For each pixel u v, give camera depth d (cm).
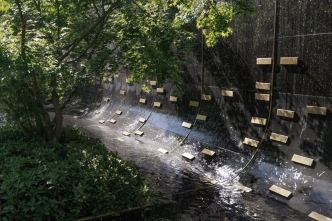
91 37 1024
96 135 1588
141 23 906
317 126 854
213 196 872
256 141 1029
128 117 1775
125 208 750
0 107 891
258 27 1037
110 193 725
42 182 686
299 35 902
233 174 1009
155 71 898
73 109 2278
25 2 940
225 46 1180
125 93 1930
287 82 945
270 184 902
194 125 1320
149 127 1563
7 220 601
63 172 729
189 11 916
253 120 1049
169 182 973
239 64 1121
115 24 959
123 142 1455
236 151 1092
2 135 1062
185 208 796
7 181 656
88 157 865
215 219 743
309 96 879
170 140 1372
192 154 1203
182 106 1424
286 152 931
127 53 953
